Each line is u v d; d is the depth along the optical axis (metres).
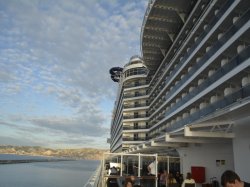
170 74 34.19
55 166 106.94
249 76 16.34
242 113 11.71
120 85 68.50
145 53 43.59
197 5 26.78
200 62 23.61
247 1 17.58
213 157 17.77
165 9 32.84
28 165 105.25
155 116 44.88
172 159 23.17
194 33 26.41
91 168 101.56
